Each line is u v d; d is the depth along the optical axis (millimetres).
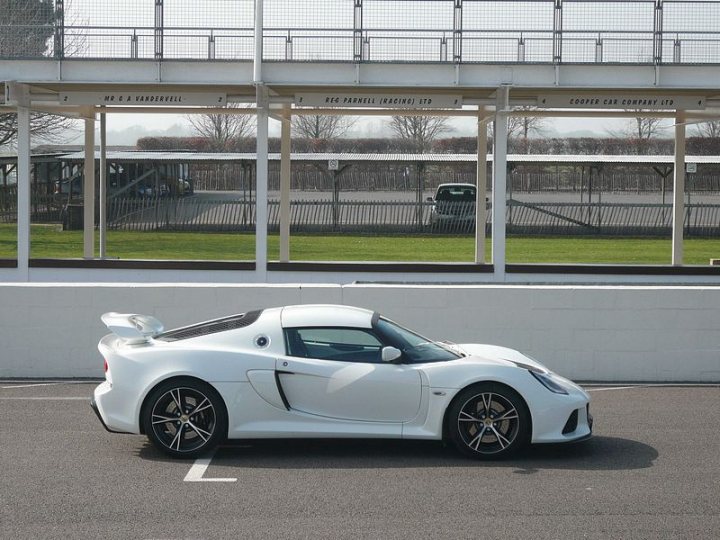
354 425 8031
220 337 8242
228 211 39500
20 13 19484
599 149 73062
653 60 18891
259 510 6559
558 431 8008
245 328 8289
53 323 12266
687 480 7406
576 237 38531
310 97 20406
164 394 7973
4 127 37344
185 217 39312
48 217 42344
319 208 39719
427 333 12352
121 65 19141
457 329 12344
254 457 8125
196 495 6926
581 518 6402
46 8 19500
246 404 7980
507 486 7215
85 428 9219
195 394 8008
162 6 19094
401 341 8336
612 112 22812
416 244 34688
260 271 20172
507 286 12375
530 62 18938
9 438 8773
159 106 23156
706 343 12336
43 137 42125
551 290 12305
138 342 8305
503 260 20125
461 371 8039
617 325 12336
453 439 7996
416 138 76625
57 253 29812
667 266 21328
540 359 12344
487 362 8156
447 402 7988
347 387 8000
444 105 20484
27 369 12258
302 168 48375
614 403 10812
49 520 6309
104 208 23875
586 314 12320
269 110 21078
